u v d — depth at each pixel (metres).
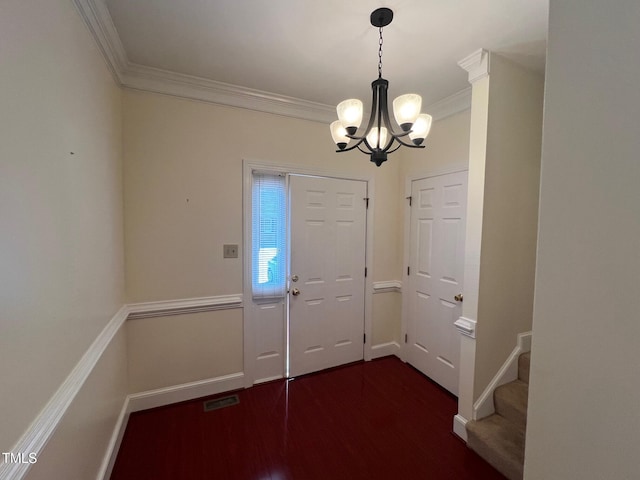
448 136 2.47
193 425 1.98
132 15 1.47
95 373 1.36
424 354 2.72
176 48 1.75
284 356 2.61
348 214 2.82
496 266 1.85
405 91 2.29
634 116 0.46
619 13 0.48
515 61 1.82
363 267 2.93
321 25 1.54
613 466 0.50
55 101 1.01
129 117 1.99
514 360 1.96
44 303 0.91
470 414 1.84
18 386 0.77
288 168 2.49
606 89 0.49
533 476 0.61
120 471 1.60
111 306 1.68
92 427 1.31
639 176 0.46
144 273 2.08
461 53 1.78
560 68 0.55
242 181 2.34
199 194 2.21
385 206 2.99
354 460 1.70
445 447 1.81
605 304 0.50
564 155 0.55
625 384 0.48
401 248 3.03
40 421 0.86
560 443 0.57
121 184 1.94
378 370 2.80
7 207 0.74
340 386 2.51
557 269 0.57
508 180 1.85
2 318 0.71
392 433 1.93
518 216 1.91
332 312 2.80
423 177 2.72
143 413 2.09
